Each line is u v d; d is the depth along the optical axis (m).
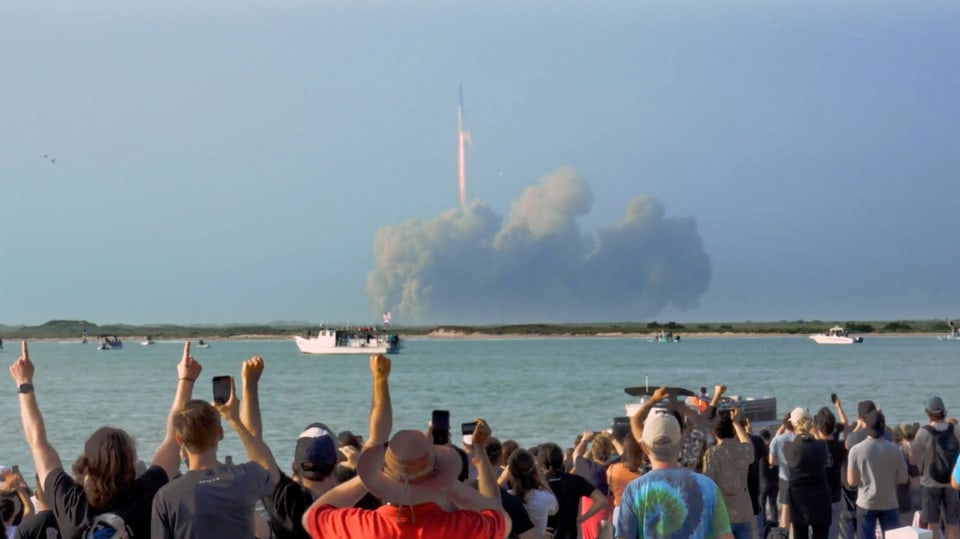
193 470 13.33
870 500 27.42
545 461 20.70
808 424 27.62
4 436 112.38
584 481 20.70
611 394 176.75
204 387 191.38
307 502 14.07
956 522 29.59
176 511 12.95
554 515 20.34
